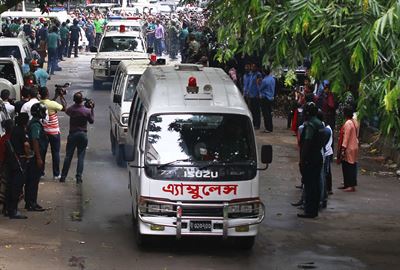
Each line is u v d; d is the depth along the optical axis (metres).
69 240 13.45
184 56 36.41
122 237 13.80
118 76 21.27
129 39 36.19
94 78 34.47
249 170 12.72
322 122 15.45
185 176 12.56
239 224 12.67
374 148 23.33
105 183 18.03
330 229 14.88
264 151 12.87
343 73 8.80
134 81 19.64
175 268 12.11
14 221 14.60
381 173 20.53
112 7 77.81
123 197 16.77
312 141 15.25
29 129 15.16
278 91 30.28
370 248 13.66
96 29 54.88
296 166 20.83
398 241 14.16
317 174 15.43
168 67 15.73
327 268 12.36
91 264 12.12
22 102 17.47
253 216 12.75
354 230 14.88
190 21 54.47
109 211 15.59
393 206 16.97
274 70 10.09
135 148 13.76
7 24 47.62
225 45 11.05
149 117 13.00
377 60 8.34
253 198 12.73
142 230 12.66
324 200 16.39
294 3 8.93
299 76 28.34
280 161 21.45
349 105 18.33
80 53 54.25
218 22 11.49
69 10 73.81
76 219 14.91
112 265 12.12
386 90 7.96
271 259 12.80
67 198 16.56
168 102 13.23
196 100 13.28
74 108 17.80
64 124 26.00
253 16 9.94
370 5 8.49
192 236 13.07
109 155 21.30
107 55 34.47
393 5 7.93
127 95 19.47
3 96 17.80
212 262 12.54
